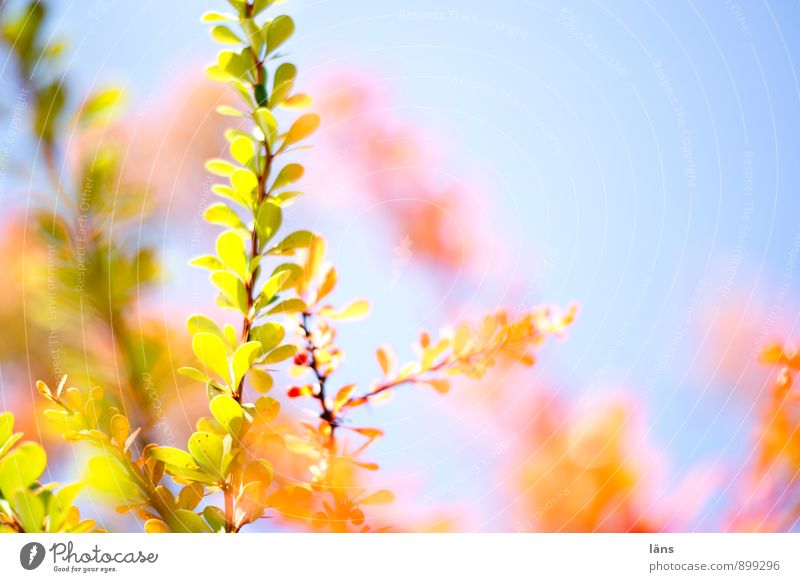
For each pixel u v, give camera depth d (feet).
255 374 3.12
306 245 3.15
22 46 3.27
